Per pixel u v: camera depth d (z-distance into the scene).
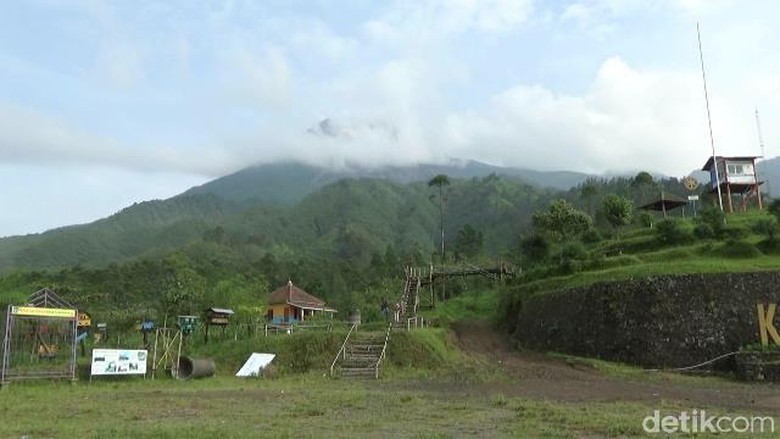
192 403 19.70
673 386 26.00
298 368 31.59
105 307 60.59
